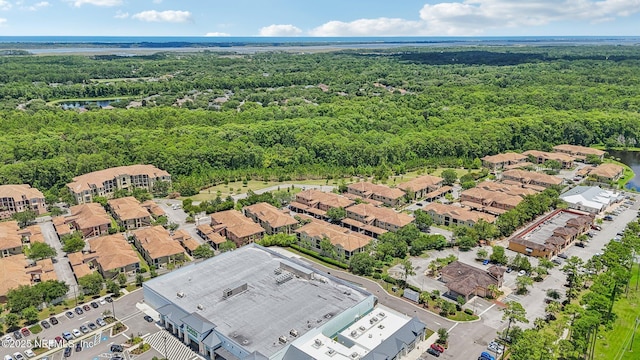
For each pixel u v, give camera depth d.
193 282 135.12
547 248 160.88
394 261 162.12
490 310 131.75
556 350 112.50
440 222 197.25
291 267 140.88
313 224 179.00
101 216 188.12
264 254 154.12
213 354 109.38
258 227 181.75
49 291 132.62
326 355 103.88
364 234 185.62
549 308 124.19
